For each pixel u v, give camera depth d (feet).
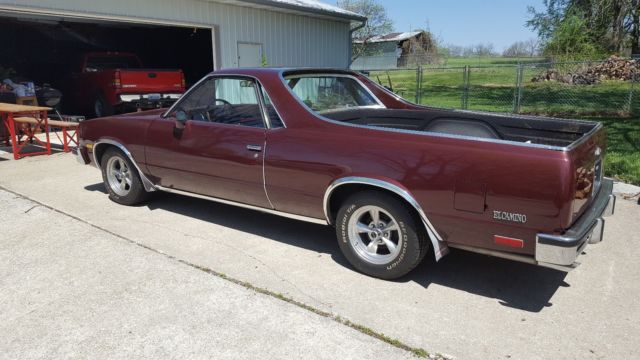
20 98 37.81
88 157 19.08
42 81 51.37
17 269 12.81
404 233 11.60
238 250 14.11
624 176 22.02
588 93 54.80
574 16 64.28
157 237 15.06
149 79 41.63
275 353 9.25
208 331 9.98
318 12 44.70
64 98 48.75
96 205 18.30
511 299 11.37
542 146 9.90
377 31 102.42
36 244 14.44
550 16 74.13
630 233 15.60
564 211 9.61
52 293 11.56
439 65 122.52
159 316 10.54
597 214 10.90
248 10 40.45
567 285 12.10
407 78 100.01
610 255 13.92
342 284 12.03
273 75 13.92
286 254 13.85
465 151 10.53
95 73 42.68
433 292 11.67
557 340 9.69
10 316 10.60
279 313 10.65
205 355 9.22
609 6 69.05
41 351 9.39
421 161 10.98
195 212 17.53
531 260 10.25
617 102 48.08
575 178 9.76
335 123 12.62
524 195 9.87
